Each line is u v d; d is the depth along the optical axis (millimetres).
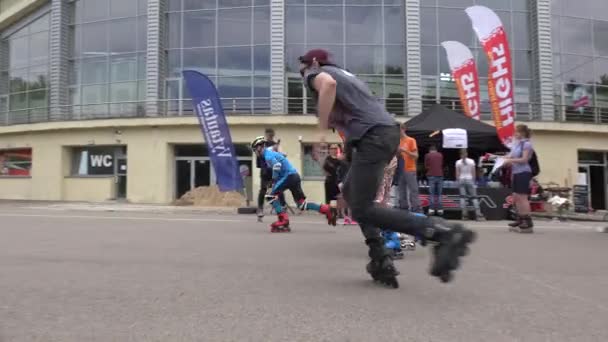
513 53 22266
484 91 21734
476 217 12812
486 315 3453
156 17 22281
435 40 21750
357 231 8922
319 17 21766
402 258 5887
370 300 3826
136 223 10312
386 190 6344
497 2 22234
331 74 4070
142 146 22047
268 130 11023
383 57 21688
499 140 14062
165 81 22422
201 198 20078
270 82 21453
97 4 23812
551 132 21641
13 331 3076
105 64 23531
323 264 5371
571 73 22547
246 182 20859
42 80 25578
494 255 6152
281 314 3443
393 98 21531
